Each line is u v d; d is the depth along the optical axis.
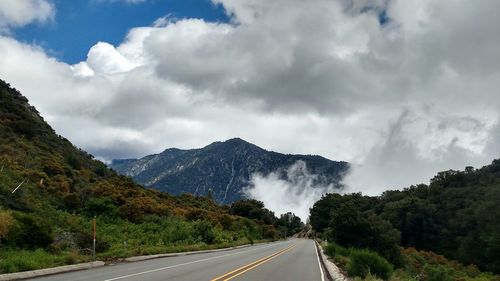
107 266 22.09
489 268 75.88
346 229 50.12
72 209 54.59
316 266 25.44
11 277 16.20
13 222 26.06
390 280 18.31
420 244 107.44
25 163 63.50
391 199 131.00
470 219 91.38
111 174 99.12
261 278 17.59
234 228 82.75
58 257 21.95
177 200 106.69
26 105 104.62
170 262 25.22
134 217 57.62
